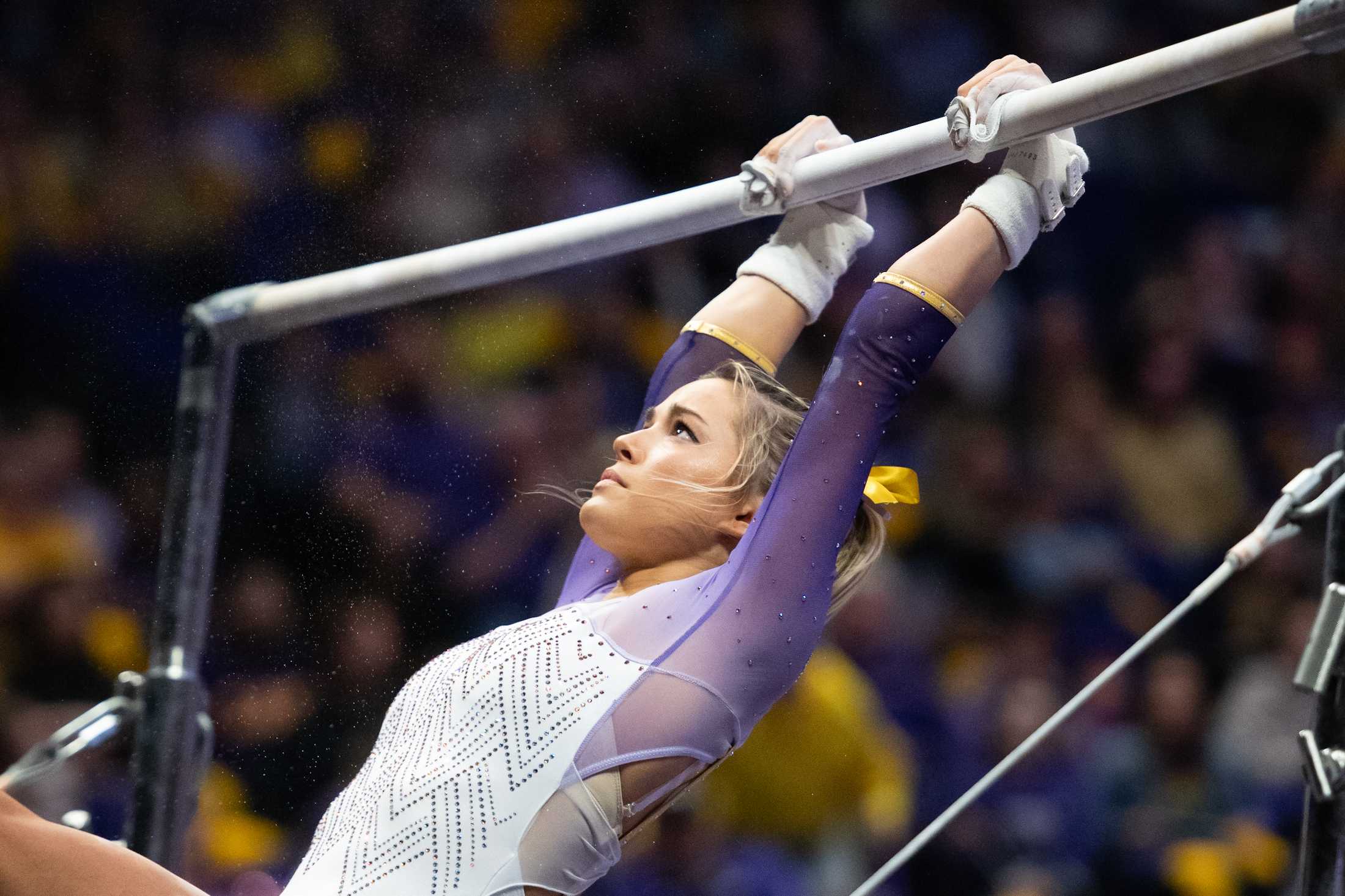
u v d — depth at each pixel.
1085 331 17.83
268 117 17.00
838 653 12.55
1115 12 19.84
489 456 14.95
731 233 16.94
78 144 16.42
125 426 15.41
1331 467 5.67
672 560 5.80
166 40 17.03
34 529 13.98
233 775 12.08
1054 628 14.99
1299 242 18.72
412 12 17.45
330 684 13.00
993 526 15.83
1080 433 16.77
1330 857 5.14
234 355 7.70
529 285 16.08
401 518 14.38
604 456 15.18
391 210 16.83
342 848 5.41
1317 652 5.22
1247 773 13.47
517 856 5.20
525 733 5.32
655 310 16.55
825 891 11.58
